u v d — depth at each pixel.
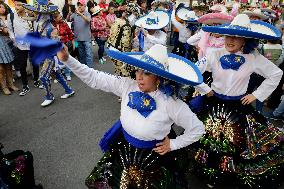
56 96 5.67
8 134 4.19
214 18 4.63
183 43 7.19
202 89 2.87
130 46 4.99
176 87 1.98
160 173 2.10
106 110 5.11
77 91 5.95
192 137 2.07
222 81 2.85
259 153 2.80
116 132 2.24
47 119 4.70
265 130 2.88
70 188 3.10
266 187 2.85
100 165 2.23
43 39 1.75
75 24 6.95
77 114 4.91
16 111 4.98
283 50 4.80
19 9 5.29
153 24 5.10
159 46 1.89
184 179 2.28
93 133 4.29
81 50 7.23
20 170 2.65
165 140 2.07
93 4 10.62
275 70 2.78
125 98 2.09
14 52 5.63
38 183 3.15
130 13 6.11
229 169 2.83
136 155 2.11
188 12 7.37
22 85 6.29
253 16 5.54
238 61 2.76
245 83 2.83
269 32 3.09
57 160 3.59
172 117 2.00
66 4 9.79
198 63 2.91
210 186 3.09
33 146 3.89
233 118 2.88
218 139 2.87
